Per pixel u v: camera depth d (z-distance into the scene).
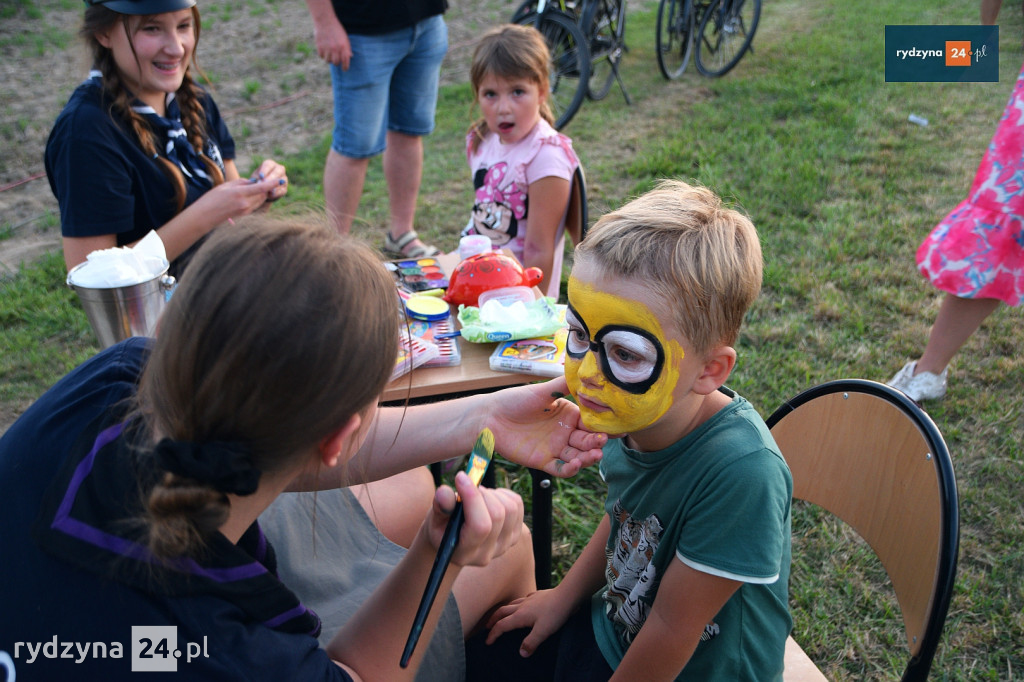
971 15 8.26
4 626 0.87
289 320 0.82
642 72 7.45
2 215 5.01
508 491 1.16
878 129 5.70
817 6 9.29
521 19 6.43
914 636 1.33
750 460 1.26
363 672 1.10
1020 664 2.10
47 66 7.16
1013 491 2.64
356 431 1.00
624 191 5.02
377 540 1.63
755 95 6.64
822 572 2.42
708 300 1.23
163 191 2.61
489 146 3.11
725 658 1.35
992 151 2.71
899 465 1.39
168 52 2.46
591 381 1.30
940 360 2.99
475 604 1.55
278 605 0.99
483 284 2.21
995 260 2.74
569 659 1.50
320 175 5.36
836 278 3.92
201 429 0.86
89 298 1.95
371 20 3.49
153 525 0.84
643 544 1.40
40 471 0.96
